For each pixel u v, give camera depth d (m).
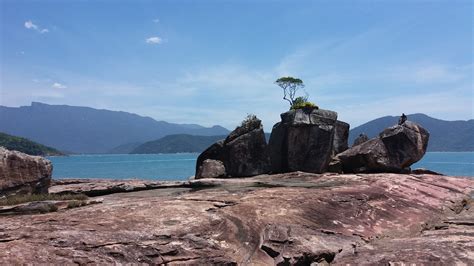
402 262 10.27
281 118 32.06
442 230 14.20
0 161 18.80
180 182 24.03
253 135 30.45
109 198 18.88
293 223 13.49
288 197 16.33
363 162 30.56
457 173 67.31
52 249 9.45
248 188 20.06
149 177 66.94
